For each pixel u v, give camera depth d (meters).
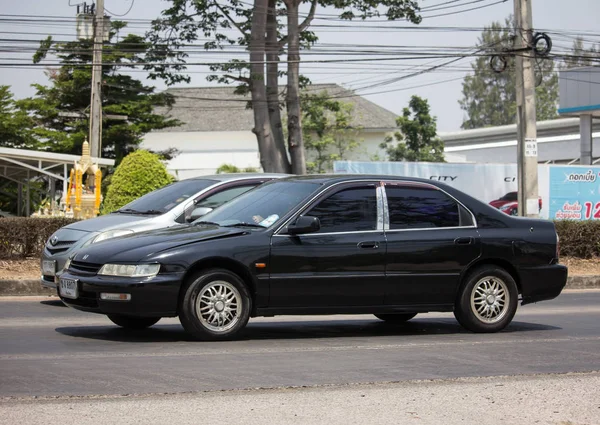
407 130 62.44
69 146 48.59
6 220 18.09
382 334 11.20
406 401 7.14
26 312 13.05
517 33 25.88
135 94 50.97
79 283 9.95
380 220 10.82
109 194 24.20
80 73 48.62
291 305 10.30
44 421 6.29
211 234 10.13
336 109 64.31
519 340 10.70
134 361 8.63
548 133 65.12
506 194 34.91
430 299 11.01
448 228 11.17
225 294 10.03
